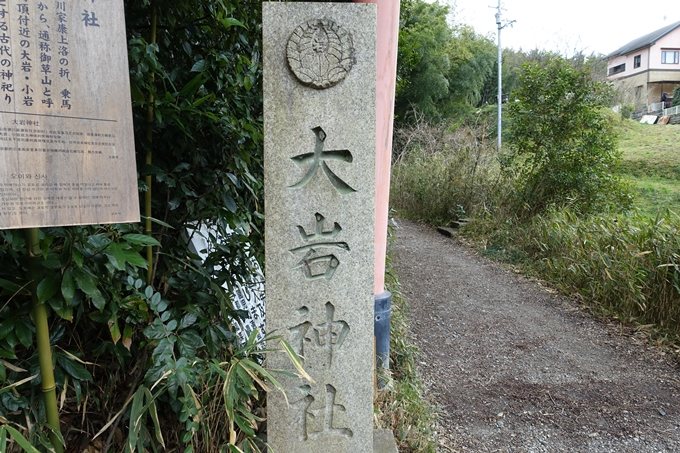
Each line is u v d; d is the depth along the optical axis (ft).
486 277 19.17
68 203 4.38
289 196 6.07
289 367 6.39
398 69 26.32
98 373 6.25
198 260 7.16
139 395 4.99
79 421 6.07
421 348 12.75
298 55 5.78
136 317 5.40
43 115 4.21
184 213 7.16
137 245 5.57
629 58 101.35
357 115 6.01
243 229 7.80
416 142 39.14
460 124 39.60
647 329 13.48
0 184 4.07
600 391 10.77
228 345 6.74
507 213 24.22
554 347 13.03
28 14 4.10
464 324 14.56
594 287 15.49
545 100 22.45
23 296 5.09
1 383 4.94
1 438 4.06
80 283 4.54
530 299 16.67
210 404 5.91
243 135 6.67
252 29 7.73
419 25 53.21
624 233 15.30
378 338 9.55
